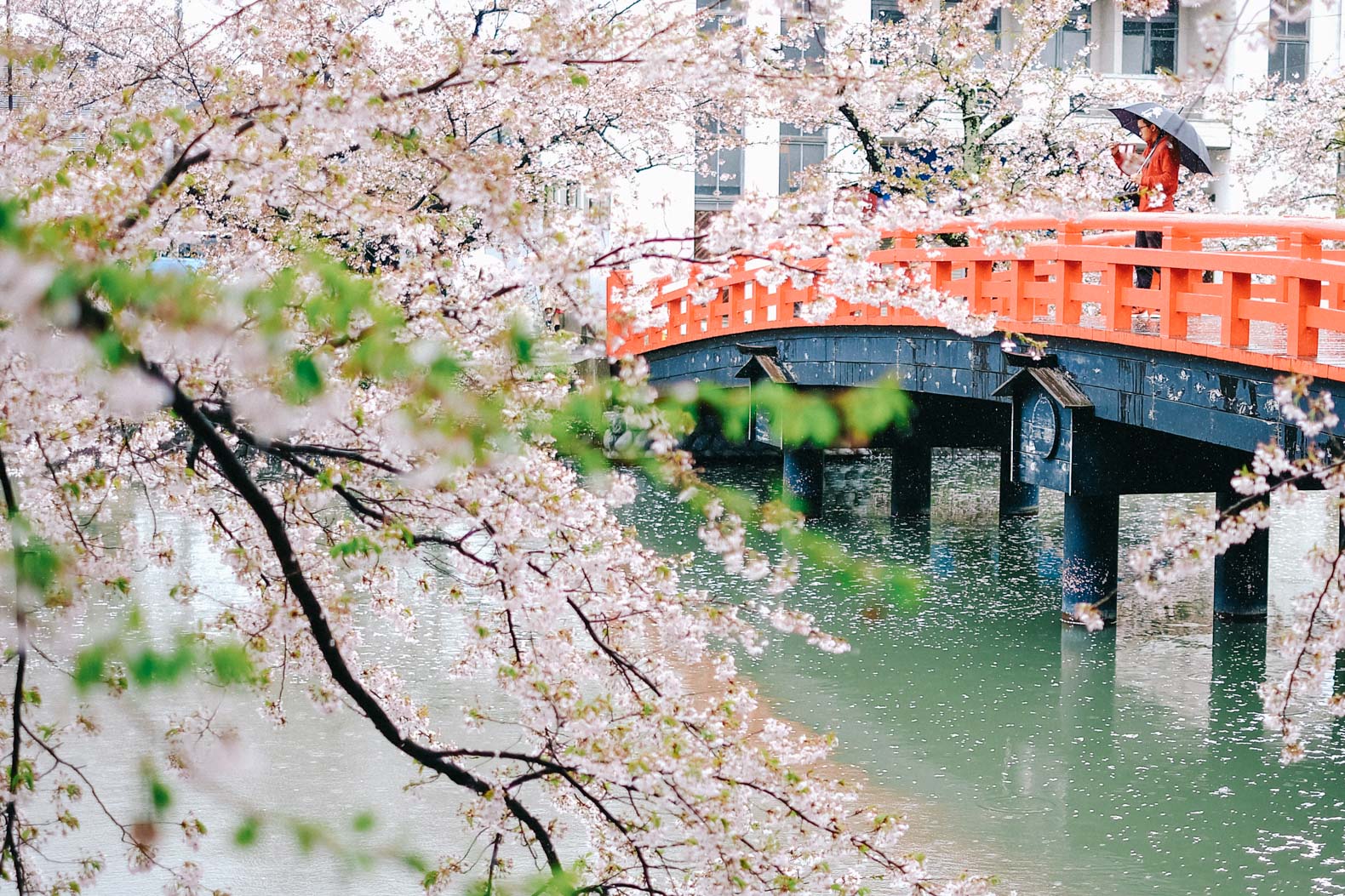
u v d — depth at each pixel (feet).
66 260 10.71
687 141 71.61
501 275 18.58
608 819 19.29
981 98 87.40
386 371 11.44
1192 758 44.09
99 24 57.00
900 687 51.34
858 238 18.66
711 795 18.07
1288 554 73.05
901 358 66.95
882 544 77.82
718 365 82.53
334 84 17.69
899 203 19.57
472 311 17.89
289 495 19.39
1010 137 90.84
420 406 13.41
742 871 18.86
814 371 73.61
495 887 17.58
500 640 22.79
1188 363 48.55
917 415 75.10
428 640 51.88
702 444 104.58
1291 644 21.27
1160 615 62.13
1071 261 54.03
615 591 20.57
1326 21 122.01
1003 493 85.71
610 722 19.07
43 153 15.74
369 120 15.93
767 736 21.88
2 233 10.15
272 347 10.91
